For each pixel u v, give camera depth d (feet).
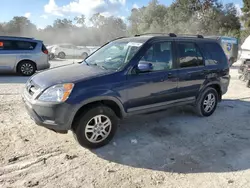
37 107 10.99
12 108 17.81
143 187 9.33
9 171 9.91
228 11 115.03
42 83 11.55
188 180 9.85
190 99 15.94
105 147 12.37
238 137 14.17
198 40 16.35
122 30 212.43
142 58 13.06
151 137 13.79
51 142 12.60
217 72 17.13
